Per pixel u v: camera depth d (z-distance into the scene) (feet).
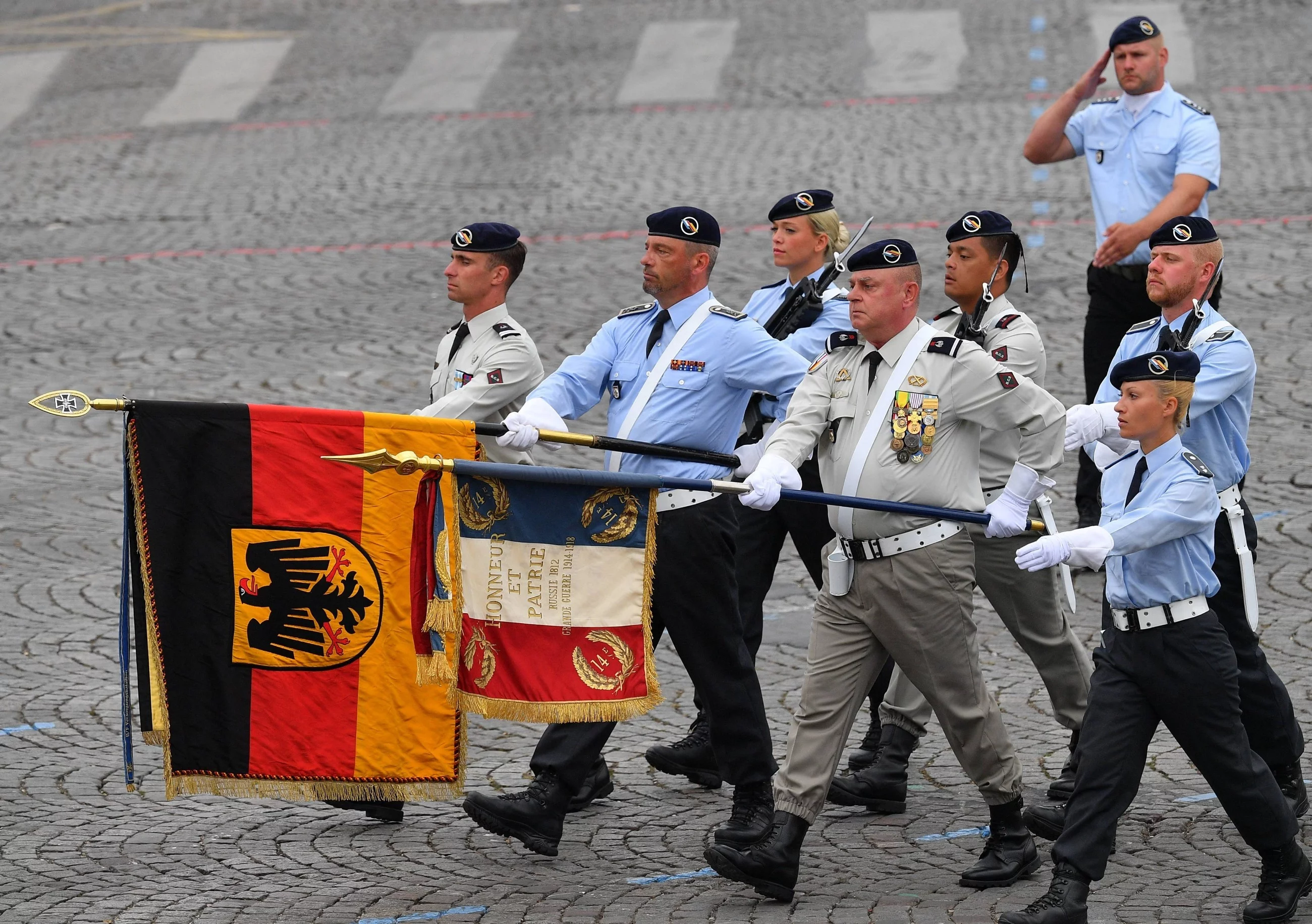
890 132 199.11
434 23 259.80
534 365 70.49
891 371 60.75
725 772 65.05
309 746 63.57
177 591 62.54
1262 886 57.77
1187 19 238.07
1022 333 71.10
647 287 66.95
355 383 131.44
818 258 77.30
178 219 182.50
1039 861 63.10
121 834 67.82
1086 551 55.88
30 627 91.76
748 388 66.49
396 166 197.77
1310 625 86.89
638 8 261.24
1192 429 63.87
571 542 61.87
